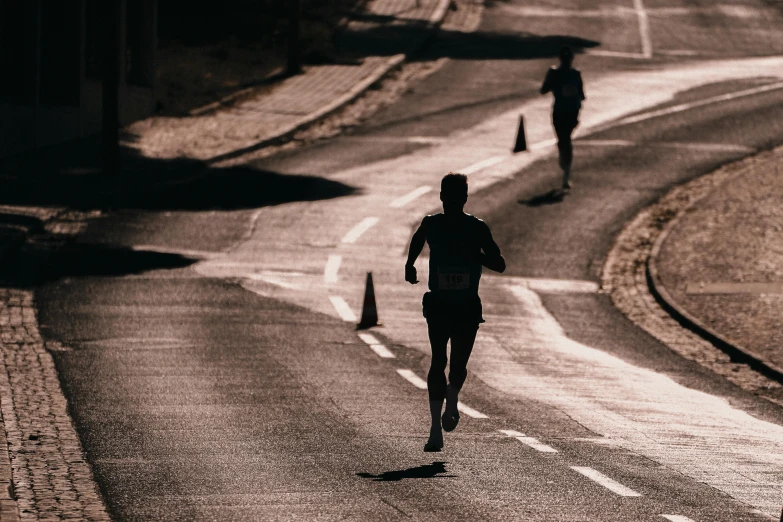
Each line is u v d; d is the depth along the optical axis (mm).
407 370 32031
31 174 61031
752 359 35719
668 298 43688
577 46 109188
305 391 29047
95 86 75188
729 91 89812
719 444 24938
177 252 47844
